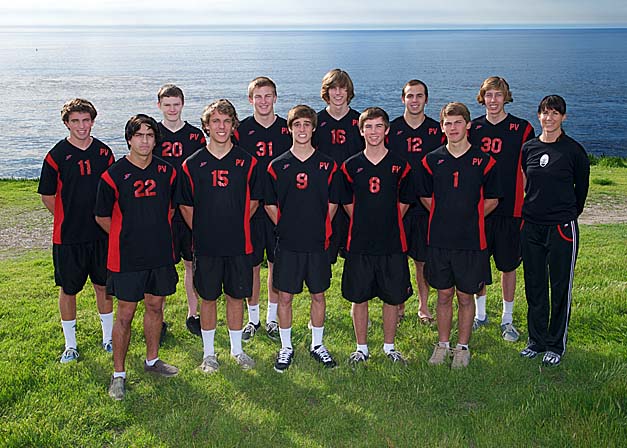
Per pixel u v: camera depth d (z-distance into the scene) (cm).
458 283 563
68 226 564
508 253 634
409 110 652
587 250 1013
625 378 508
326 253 575
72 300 586
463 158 557
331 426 467
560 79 14662
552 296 568
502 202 627
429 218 580
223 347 620
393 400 506
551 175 553
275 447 443
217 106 536
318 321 586
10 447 440
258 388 527
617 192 1702
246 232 561
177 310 721
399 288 565
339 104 655
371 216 555
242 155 560
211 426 466
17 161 4278
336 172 568
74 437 455
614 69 18662
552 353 567
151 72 18462
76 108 549
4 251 1175
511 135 623
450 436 449
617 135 5788
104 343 613
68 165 555
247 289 567
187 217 564
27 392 515
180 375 553
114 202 518
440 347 586
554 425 457
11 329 662
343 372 556
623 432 442
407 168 565
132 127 504
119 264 521
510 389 521
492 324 678
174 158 657
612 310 693
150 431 462
